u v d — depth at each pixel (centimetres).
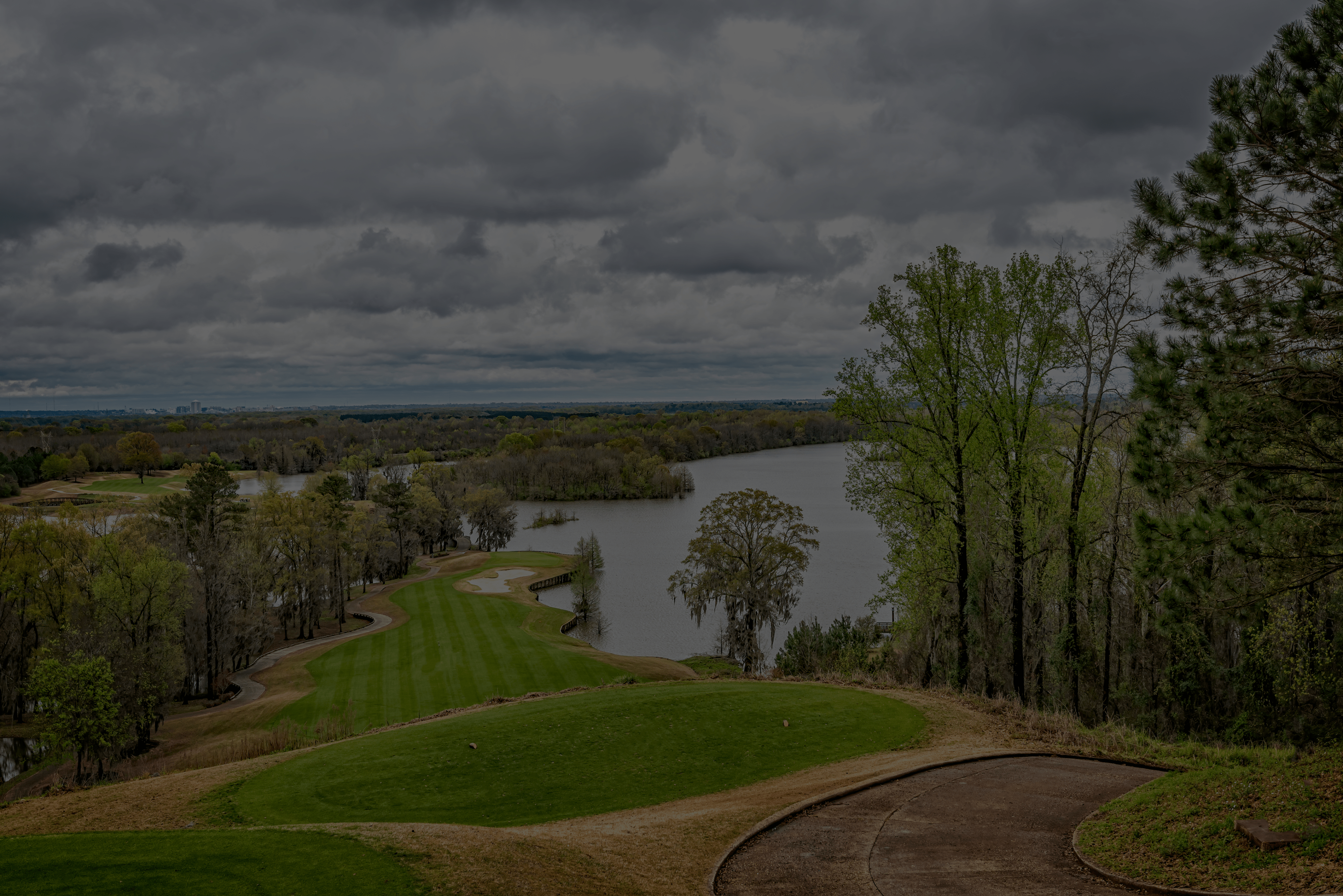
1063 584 2858
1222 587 1448
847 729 2231
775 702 2494
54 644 4259
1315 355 1182
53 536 5281
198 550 5534
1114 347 2600
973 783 1684
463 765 2003
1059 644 2803
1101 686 3050
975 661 3334
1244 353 1153
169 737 4097
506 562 8850
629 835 1414
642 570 8681
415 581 8225
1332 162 1097
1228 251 1187
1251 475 1215
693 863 1269
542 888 1070
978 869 1198
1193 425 1275
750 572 5053
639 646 6184
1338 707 2467
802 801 1588
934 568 3011
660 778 1933
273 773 1969
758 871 1228
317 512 6969
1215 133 1199
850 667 3984
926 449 2958
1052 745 2038
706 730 2244
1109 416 2702
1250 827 1138
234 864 1052
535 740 2164
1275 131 1138
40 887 970
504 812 1734
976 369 2781
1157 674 2891
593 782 1908
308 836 1165
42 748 4025
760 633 6262
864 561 8656
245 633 5459
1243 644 2597
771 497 5128
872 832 1395
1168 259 1289
